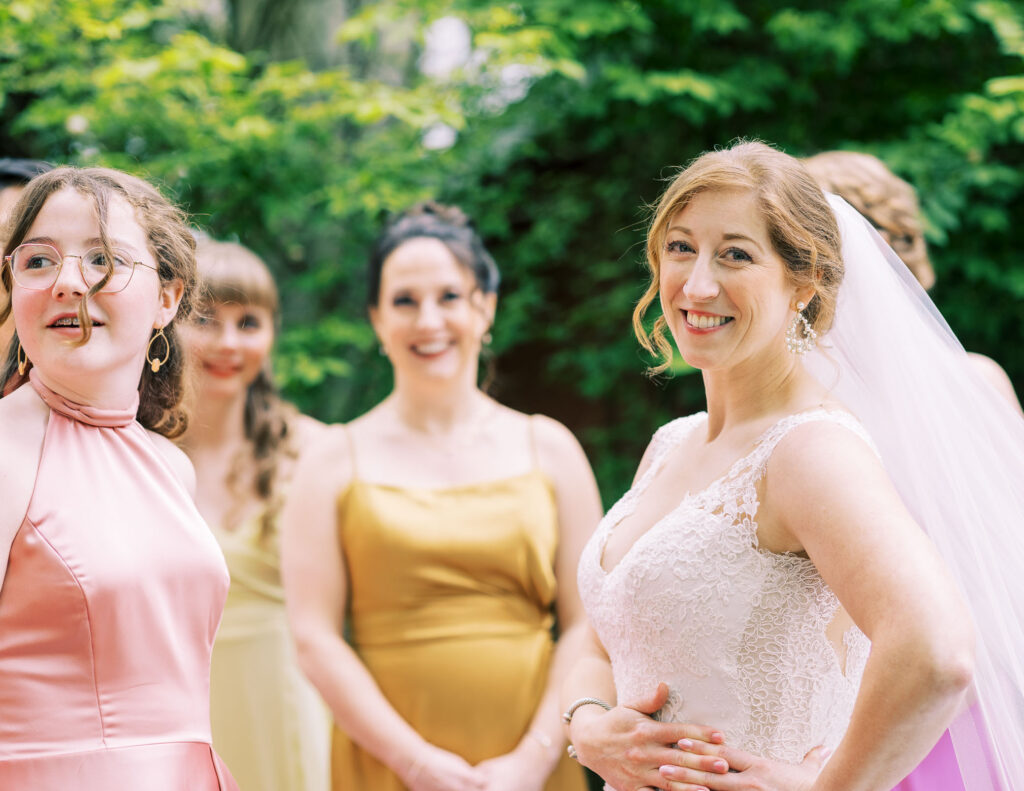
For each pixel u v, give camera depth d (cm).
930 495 193
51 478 173
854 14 530
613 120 596
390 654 299
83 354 177
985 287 522
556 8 543
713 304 187
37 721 167
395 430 319
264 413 365
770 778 179
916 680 151
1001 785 183
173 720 178
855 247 205
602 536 215
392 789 289
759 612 183
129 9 552
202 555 185
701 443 209
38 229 178
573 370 642
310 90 544
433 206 339
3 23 504
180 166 530
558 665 301
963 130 482
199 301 215
